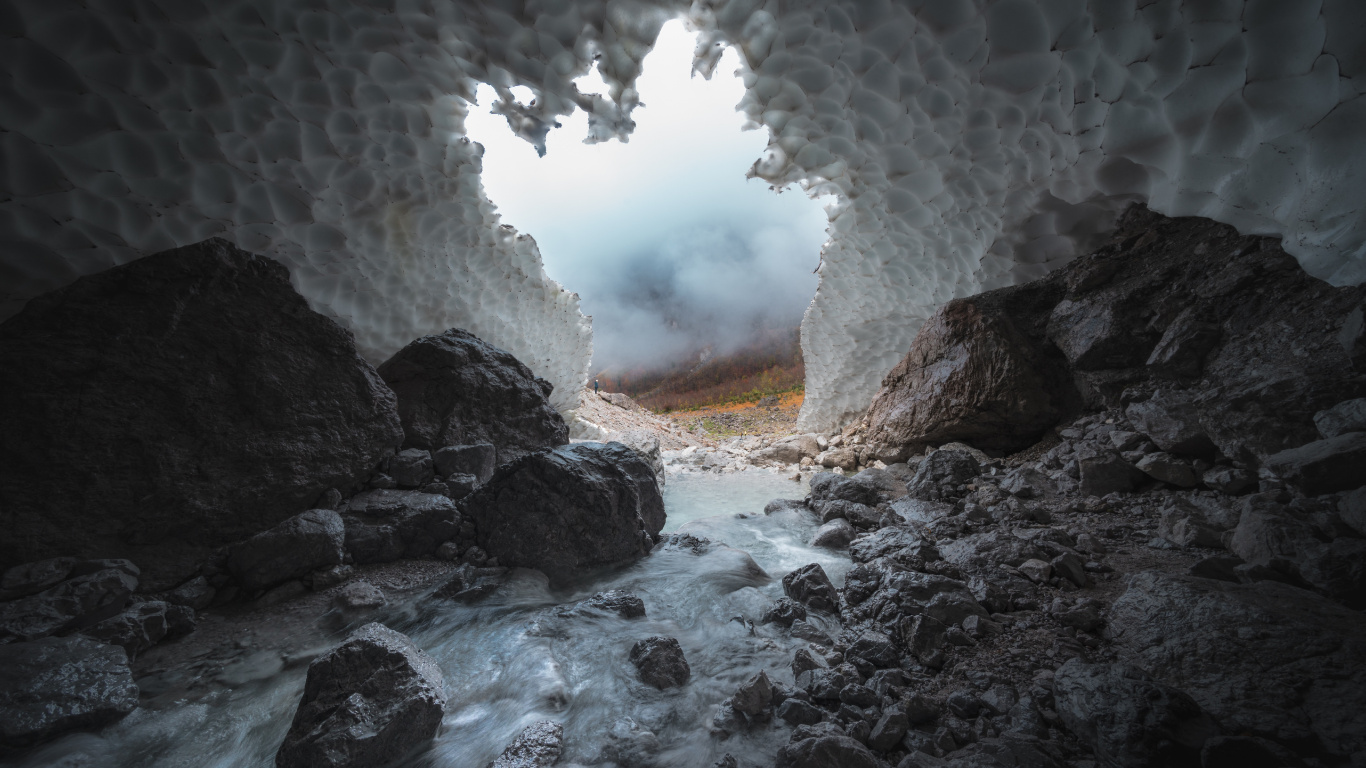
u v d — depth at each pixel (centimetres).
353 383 464
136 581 324
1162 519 344
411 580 371
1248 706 171
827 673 225
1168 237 522
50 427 334
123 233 456
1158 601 230
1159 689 174
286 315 440
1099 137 469
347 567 374
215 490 374
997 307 639
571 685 243
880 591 288
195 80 438
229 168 495
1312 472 274
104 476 342
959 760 169
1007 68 479
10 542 309
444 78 564
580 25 501
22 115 375
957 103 531
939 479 511
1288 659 184
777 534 459
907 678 221
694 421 2266
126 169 437
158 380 373
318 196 563
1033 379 572
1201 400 370
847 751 173
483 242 762
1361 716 158
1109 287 538
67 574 310
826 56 549
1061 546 311
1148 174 471
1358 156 313
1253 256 417
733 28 536
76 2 364
